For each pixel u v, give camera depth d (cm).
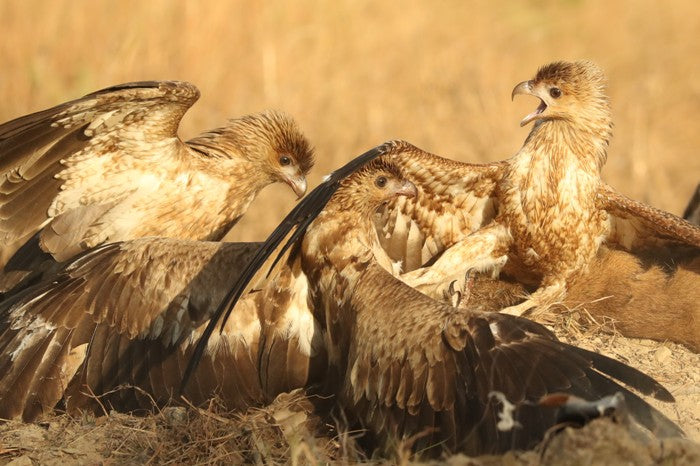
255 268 888
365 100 1950
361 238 971
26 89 1827
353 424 909
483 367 841
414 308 885
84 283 998
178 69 1909
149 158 1148
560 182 1110
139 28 1941
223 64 1934
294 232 923
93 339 987
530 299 1143
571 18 2453
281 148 1237
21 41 1870
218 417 938
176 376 975
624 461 762
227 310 934
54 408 991
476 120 1933
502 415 806
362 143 1820
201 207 1191
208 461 901
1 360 998
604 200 1126
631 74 2258
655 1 2558
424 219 1166
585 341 1124
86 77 1839
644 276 1130
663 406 977
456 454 825
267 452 899
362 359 898
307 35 2078
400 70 2091
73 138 1126
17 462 925
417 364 864
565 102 1100
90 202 1147
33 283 1167
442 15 2362
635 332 1130
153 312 980
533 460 776
